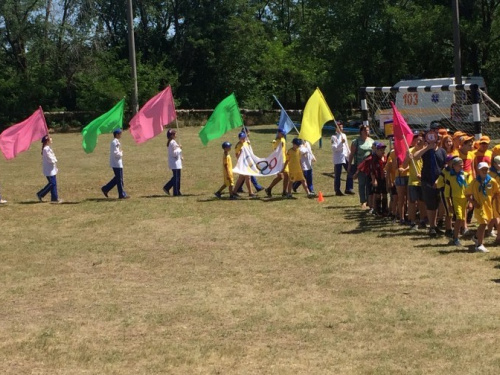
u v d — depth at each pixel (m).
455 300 8.95
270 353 7.34
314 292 9.58
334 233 13.41
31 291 10.09
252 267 11.11
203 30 54.22
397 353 7.20
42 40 47.91
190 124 43.47
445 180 11.94
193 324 8.39
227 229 14.22
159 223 15.09
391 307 8.73
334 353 7.27
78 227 14.97
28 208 17.66
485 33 36.59
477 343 7.39
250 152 18.20
